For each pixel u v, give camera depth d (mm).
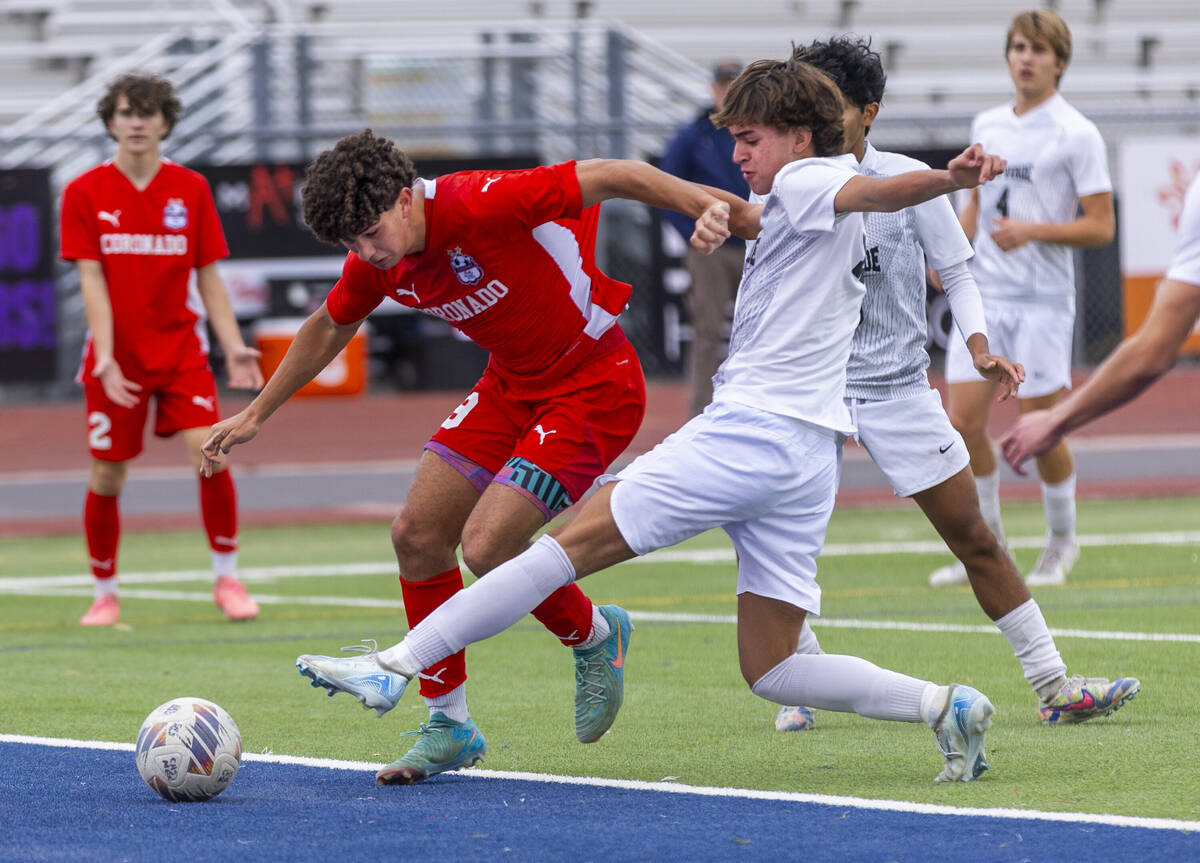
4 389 80500
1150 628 26922
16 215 72125
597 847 14016
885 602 30922
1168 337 14539
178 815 15539
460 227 16125
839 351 16219
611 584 34906
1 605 33438
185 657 26484
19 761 18344
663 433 67562
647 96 89188
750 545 16250
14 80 99875
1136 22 109688
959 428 29812
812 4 108750
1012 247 26375
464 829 14789
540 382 17234
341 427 75188
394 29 86312
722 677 23859
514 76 88875
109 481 30422
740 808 15539
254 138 72562
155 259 30141
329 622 30328
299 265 74250
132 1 103000
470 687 23344
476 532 16609
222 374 78125
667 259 77375
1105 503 49719
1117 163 78125
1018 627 19609
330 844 14258
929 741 19016
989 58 106625
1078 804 15383
